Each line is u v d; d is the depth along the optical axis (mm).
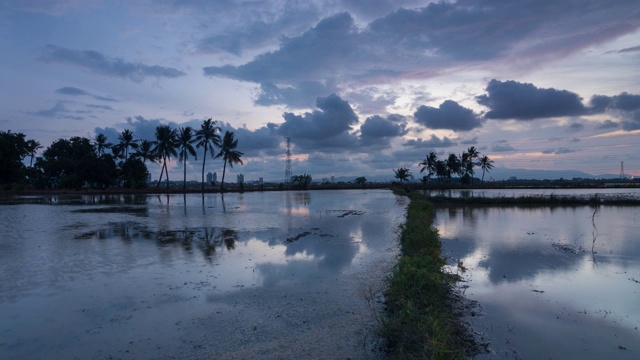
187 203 34438
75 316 6543
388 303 6559
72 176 60625
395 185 74875
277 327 5988
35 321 6336
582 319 6484
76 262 10438
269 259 10750
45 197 46531
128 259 10820
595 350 5387
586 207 28750
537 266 10117
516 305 7137
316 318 6309
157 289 8016
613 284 8508
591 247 12742
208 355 5121
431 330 4891
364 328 5805
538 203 31297
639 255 11461
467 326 6098
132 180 65500
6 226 17922
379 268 9539
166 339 5625
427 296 6223
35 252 11781
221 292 7789
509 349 5371
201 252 11789
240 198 42969
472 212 25375
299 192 62062
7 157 52750
